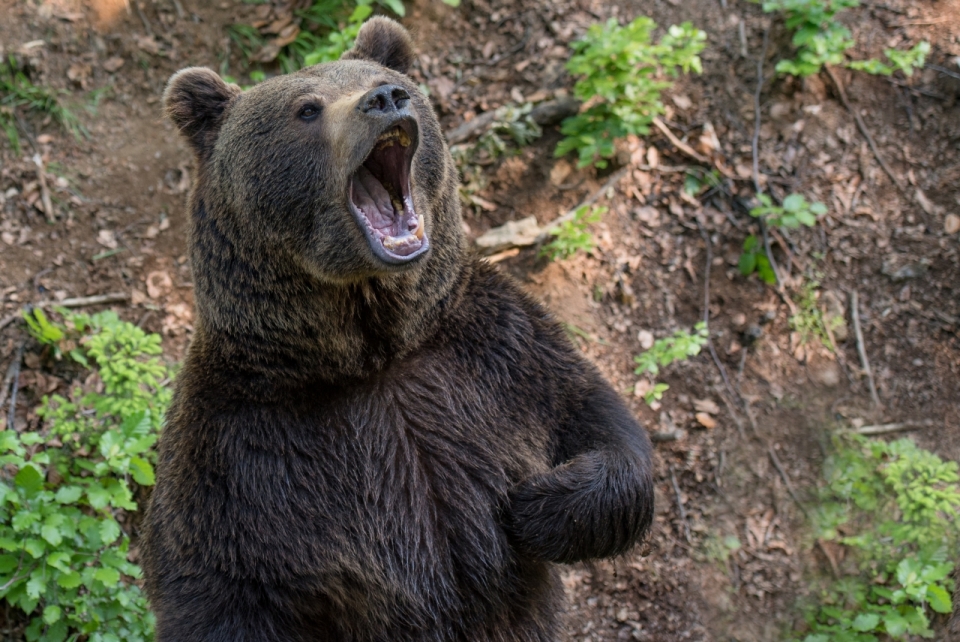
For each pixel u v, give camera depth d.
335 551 6.64
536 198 12.15
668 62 11.98
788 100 12.57
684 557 10.80
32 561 9.28
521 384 7.05
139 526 10.41
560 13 13.05
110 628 9.30
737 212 12.11
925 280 11.77
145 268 11.57
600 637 10.50
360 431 6.79
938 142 12.34
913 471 10.77
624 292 11.73
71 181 11.73
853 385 11.47
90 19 12.52
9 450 9.98
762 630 10.47
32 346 10.81
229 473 6.59
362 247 6.38
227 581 6.51
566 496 6.69
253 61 12.86
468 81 12.74
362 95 6.12
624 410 7.22
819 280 11.86
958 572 7.06
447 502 6.83
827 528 10.77
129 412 10.05
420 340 6.99
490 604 6.95
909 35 12.87
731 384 11.48
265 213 6.59
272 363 6.71
